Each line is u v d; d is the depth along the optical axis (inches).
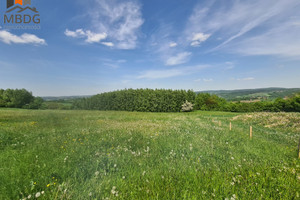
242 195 113.3
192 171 151.6
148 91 1473.9
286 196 112.0
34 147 219.0
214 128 449.7
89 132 344.2
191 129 421.7
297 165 171.5
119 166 162.6
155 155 197.8
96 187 118.6
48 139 269.7
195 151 220.8
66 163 165.3
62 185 115.9
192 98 1640.0
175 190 119.3
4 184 120.3
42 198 104.5
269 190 122.1
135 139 285.1
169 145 245.4
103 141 266.5
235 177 141.5
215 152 219.1
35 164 159.2
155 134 325.7
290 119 604.7
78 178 135.1
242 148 249.9
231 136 340.5
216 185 126.3
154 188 121.0
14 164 156.3
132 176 140.2
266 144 283.0
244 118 798.5
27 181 125.6
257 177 141.6
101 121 561.6
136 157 188.4
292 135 414.0
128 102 1470.2
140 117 786.2
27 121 511.8
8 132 312.8
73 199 107.0
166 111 1480.1
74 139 269.4
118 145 237.6
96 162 167.5
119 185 124.7
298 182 133.2
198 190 120.4
